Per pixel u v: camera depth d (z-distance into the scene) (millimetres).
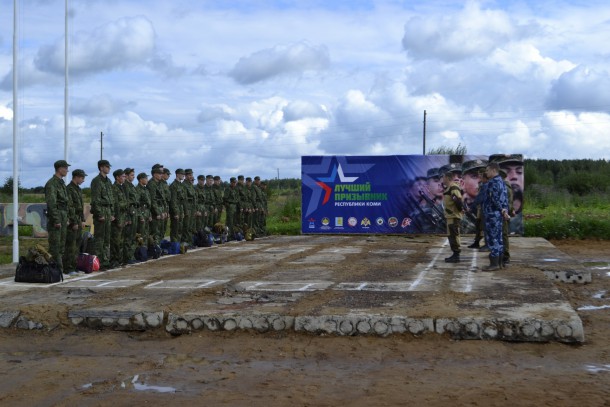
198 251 18547
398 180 23562
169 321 9086
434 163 23234
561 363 7406
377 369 7332
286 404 6137
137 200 15664
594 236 22828
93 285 12070
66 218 13164
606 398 6070
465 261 14836
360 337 8555
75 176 13609
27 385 6922
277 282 11961
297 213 32281
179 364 7672
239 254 17516
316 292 10664
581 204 32094
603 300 11391
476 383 6668
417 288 10922
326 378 6996
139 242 15867
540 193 34625
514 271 12883
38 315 9484
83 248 14453
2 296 10898
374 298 10008
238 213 22750
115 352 8305
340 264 14703
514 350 7945
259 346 8336
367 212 23812
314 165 24094
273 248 19234
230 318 8938
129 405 6215
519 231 22297
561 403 5934
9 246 22328
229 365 7605
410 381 6805
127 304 9898
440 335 8414
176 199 18391
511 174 22281
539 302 9445
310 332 8711
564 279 13133
